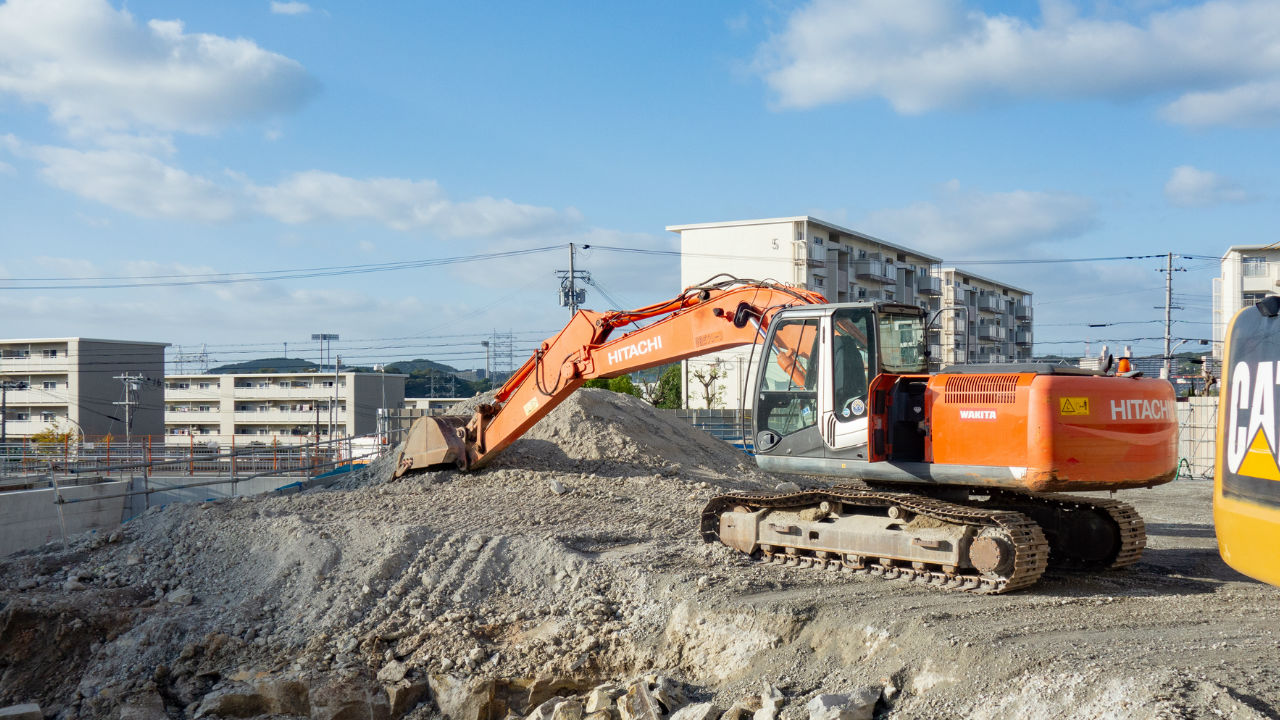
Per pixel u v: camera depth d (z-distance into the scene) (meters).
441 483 16.08
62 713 9.82
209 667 10.08
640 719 7.56
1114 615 7.93
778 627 8.33
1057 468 8.52
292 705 9.27
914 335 10.59
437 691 9.05
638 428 19.67
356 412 81.62
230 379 84.38
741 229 56.03
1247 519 5.34
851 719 6.59
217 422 84.31
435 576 11.05
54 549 14.69
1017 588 8.97
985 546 8.72
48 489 21.47
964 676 6.76
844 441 9.83
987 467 8.93
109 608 11.54
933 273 70.44
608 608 9.82
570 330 14.29
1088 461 8.69
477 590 10.72
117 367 70.56
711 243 56.94
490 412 16.28
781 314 10.55
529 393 15.16
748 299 11.55
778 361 10.61
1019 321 79.56
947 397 9.30
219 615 11.06
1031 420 8.62
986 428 8.95
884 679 7.10
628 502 14.62
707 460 19.80
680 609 9.22
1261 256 47.78
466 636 9.70
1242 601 8.51
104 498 21.98
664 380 55.00
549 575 10.74
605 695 7.98
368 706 9.05
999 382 8.98
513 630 9.80
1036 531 8.87
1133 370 9.82
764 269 55.28
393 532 12.02
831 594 8.91
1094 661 6.42
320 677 9.38
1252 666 6.09
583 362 14.02
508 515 13.45
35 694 10.41
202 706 9.37
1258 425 5.27
